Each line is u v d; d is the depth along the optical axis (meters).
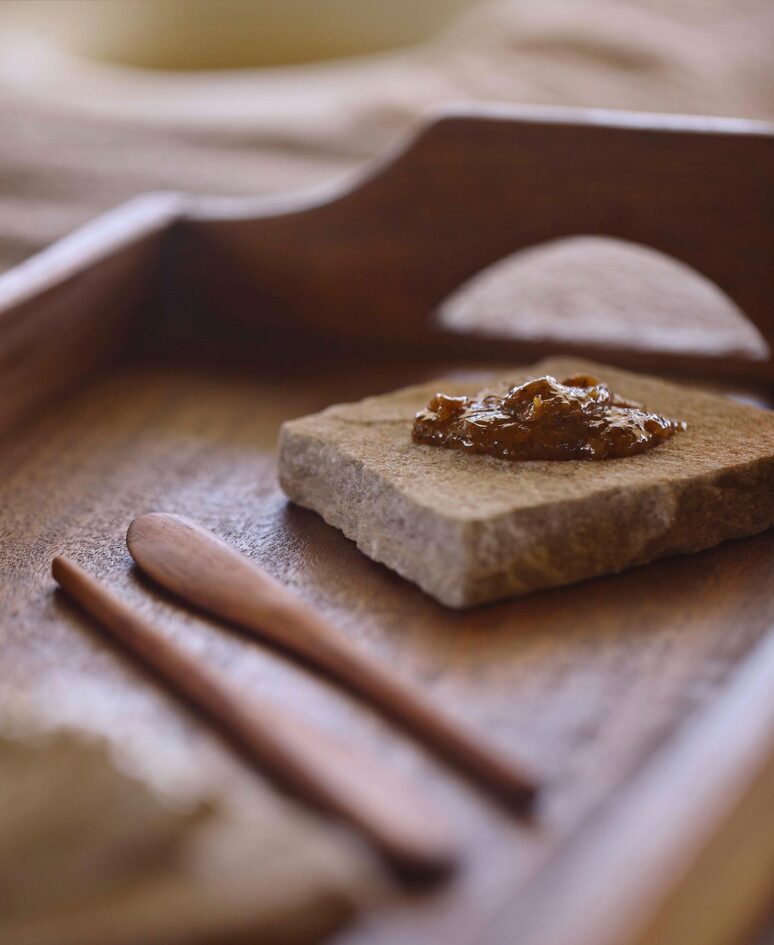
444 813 0.30
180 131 0.75
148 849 0.28
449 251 0.52
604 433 0.39
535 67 0.85
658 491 0.37
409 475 0.38
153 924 0.27
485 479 0.37
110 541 0.40
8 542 0.40
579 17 0.92
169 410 0.49
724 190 0.49
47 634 0.35
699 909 0.29
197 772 0.30
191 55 1.17
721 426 0.41
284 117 0.78
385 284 0.54
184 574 0.37
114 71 1.12
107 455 0.45
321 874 0.28
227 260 0.55
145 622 0.35
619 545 0.37
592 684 0.33
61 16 1.15
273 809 0.29
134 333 0.54
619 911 0.27
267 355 0.54
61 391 0.50
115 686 0.33
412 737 0.32
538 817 0.30
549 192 0.51
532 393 0.39
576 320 0.54
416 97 0.80
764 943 0.32
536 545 0.36
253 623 0.35
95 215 0.60
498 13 0.97
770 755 0.31
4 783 0.30
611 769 0.31
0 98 0.81
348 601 0.36
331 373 0.52
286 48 1.17
